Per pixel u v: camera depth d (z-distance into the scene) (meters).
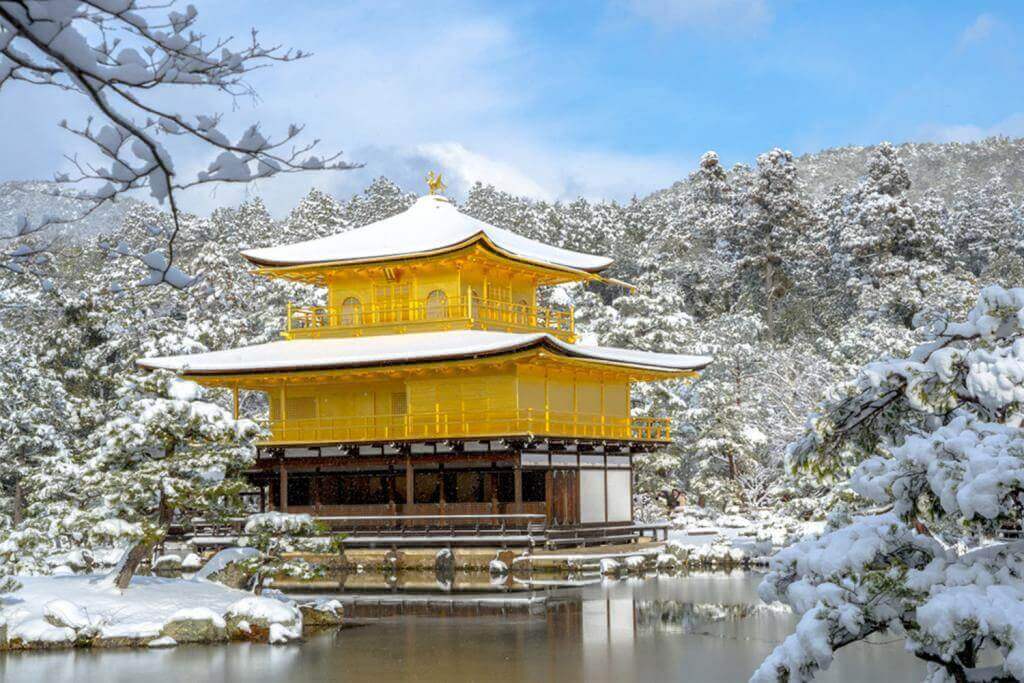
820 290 123.50
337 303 64.19
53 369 75.75
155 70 6.17
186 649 30.20
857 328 88.81
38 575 37.38
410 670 26.97
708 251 134.12
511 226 131.38
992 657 24.61
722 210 134.62
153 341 77.94
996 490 11.82
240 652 29.62
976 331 14.49
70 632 30.41
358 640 31.61
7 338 61.44
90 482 33.47
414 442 54.47
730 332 93.44
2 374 59.44
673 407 76.06
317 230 137.00
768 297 121.75
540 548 52.28
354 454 57.12
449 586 45.69
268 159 6.58
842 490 34.44
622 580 47.59
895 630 13.82
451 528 51.81
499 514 53.62
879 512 16.17
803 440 16.59
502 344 52.44
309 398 60.97
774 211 124.50
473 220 67.31
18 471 58.03
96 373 76.62
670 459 72.81
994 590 12.66
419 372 56.78
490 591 43.66
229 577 36.12
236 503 35.28
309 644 30.95
